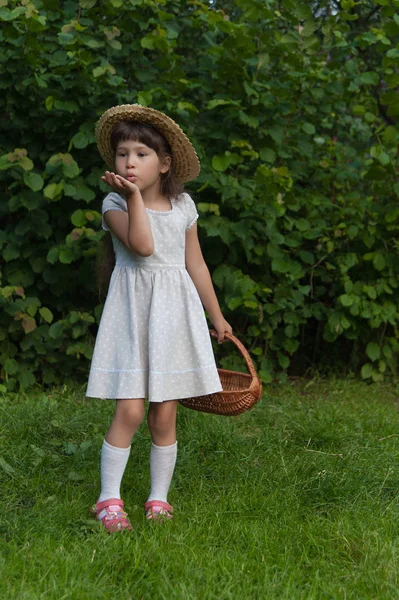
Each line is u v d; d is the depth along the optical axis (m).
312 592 2.25
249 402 2.91
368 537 2.63
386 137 4.93
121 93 4.62
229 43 4.67
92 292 4.78
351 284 4.97
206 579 2.30
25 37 4.35
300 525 2.77
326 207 5.22
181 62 5.13
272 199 4.64
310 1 6.23
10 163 4.35
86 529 2.70
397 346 5.23
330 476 3.22
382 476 3.29
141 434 3.63
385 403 4.79
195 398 2.97
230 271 4.80
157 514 2.80
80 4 4.49
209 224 4.64
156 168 2.85
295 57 4.84
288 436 3.84
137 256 2.81
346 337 5.28
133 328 2.75
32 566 2.32
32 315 4.46
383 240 5.12
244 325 5.08
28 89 4.59
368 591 2.32
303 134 5.25
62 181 4.36
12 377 4.67
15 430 3.64
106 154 3.06
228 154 4.60
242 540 2.63
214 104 4.57
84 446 3.49
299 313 5.04
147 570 2.35
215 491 3.16
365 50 6.45
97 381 2.76
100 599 2.19
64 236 4.74
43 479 3.15
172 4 4.98
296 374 5.40
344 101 5.22
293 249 5.10
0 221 4.81
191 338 2.82
